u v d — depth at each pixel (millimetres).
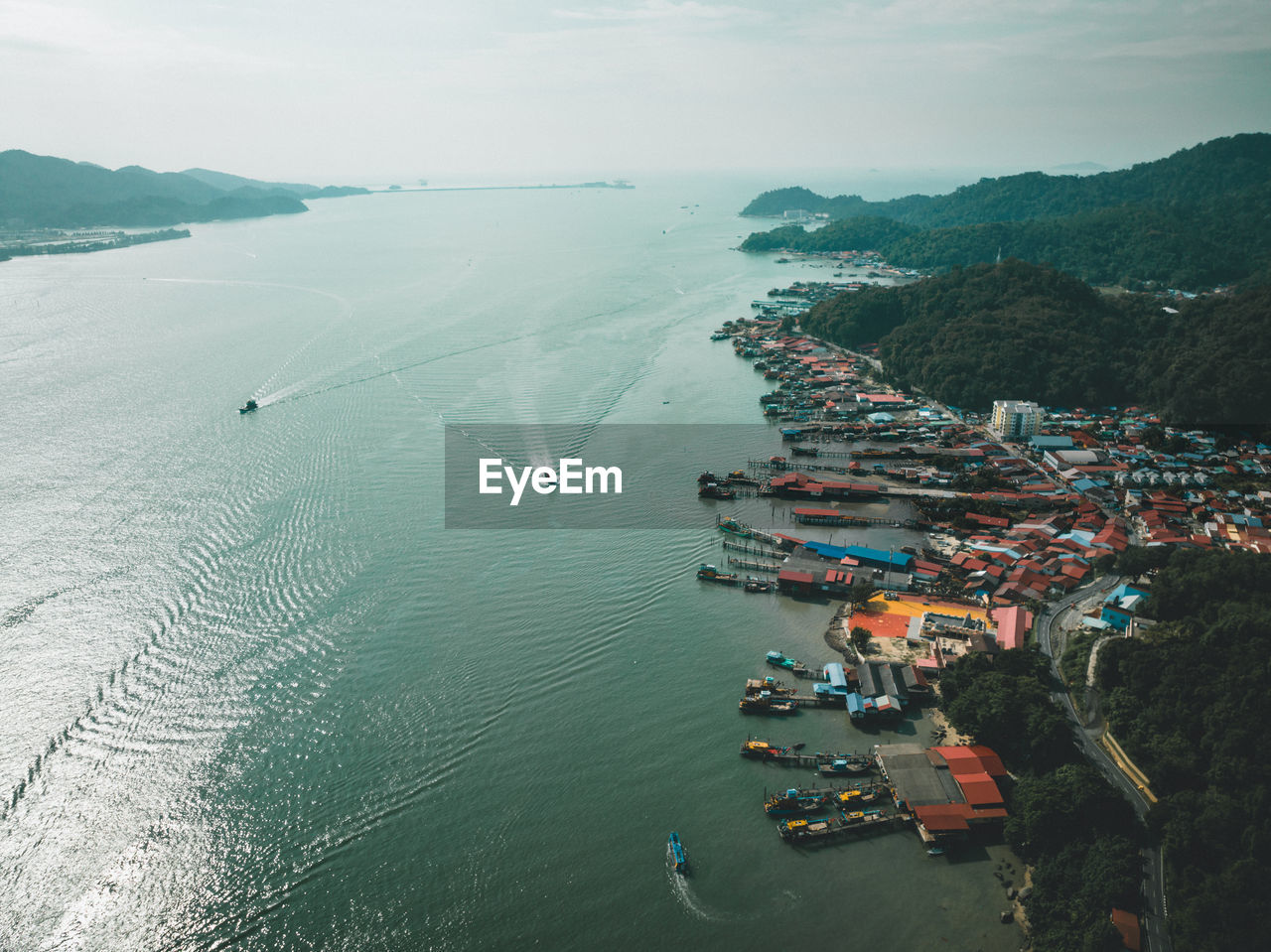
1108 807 100000
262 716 121812
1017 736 117250
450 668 133625
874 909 94688
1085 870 94500
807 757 117188
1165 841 96438
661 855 101438
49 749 114250
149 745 115875
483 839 102688
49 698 123812
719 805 109250
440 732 120000
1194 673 114062
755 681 132250
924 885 97875
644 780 112938
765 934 91312
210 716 121500
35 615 142875
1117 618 142000
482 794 109500
